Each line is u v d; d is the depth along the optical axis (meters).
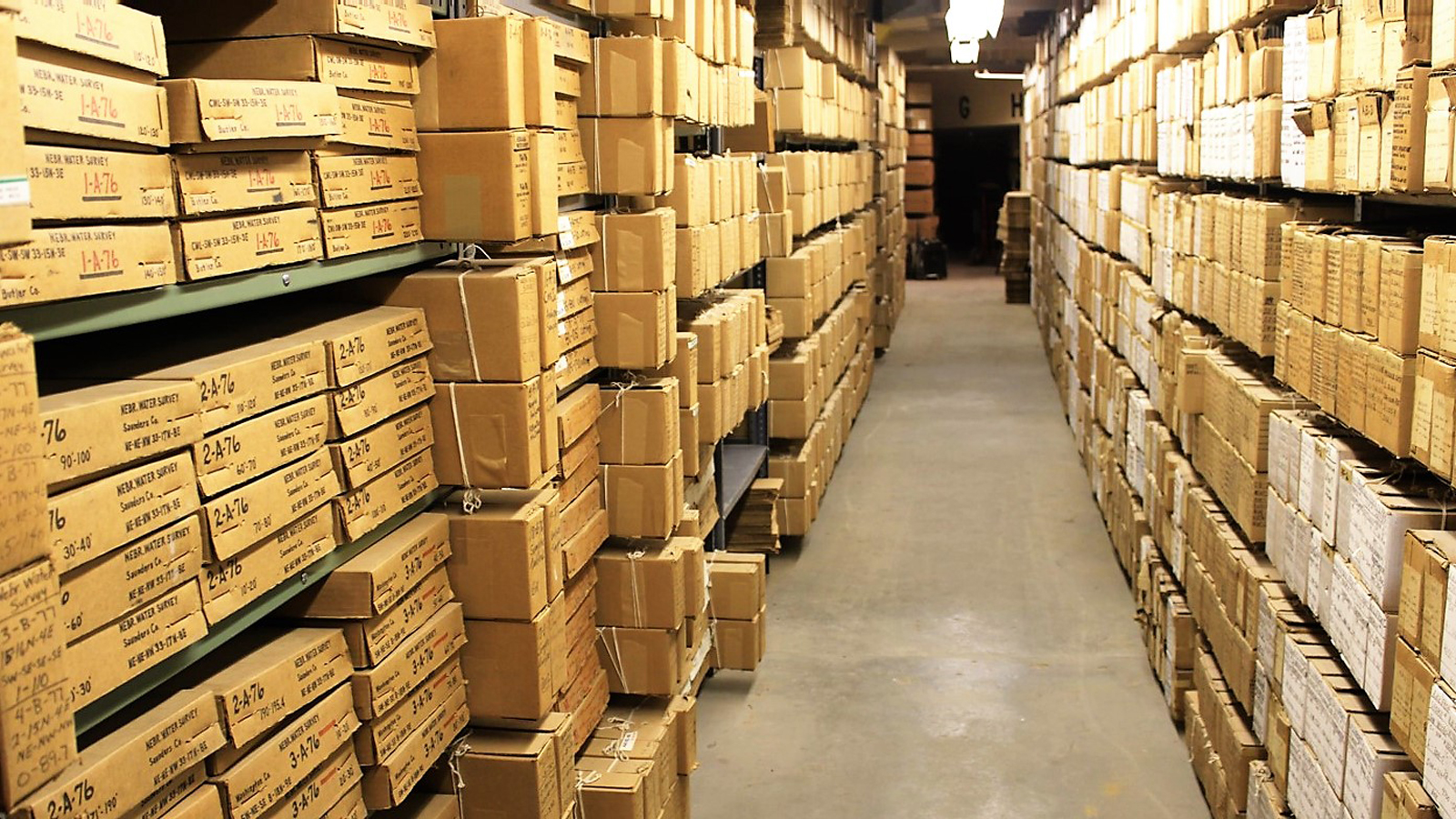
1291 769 2.68
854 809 3.57
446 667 2.20
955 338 12.90
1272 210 3.13
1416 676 1.97
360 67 1.90
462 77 2.12
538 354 2.26
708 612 4.35
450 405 2.19
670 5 3.25
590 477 2.90
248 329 1.90
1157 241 4.86
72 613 1.26
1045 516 6.52
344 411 1.84
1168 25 4.68
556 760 2.41
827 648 4.77
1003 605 5.21
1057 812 3.54
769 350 5.42
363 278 2.17
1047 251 11.62
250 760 1.60
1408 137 2.05
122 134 1.32
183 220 1.46
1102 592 5.35
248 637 1.80
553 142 2.33
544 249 2.65
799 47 5.89
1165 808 3.54
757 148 5.09
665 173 3.19
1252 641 3.08
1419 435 2.03
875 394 9.94
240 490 1.57
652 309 3.09
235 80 1.66
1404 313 2.09
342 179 1.84
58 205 1.23
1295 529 2.78
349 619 1.89
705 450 4.25
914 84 19.41
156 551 1.40
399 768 1.96
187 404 1.46
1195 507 3.86
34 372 1.12
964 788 3.68
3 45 1.05
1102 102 6.73
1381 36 2.24
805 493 5.91
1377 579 2.17
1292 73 2.93
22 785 1.11
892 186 13.17
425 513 2.24
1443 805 1.83
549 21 2.62
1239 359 3.71
